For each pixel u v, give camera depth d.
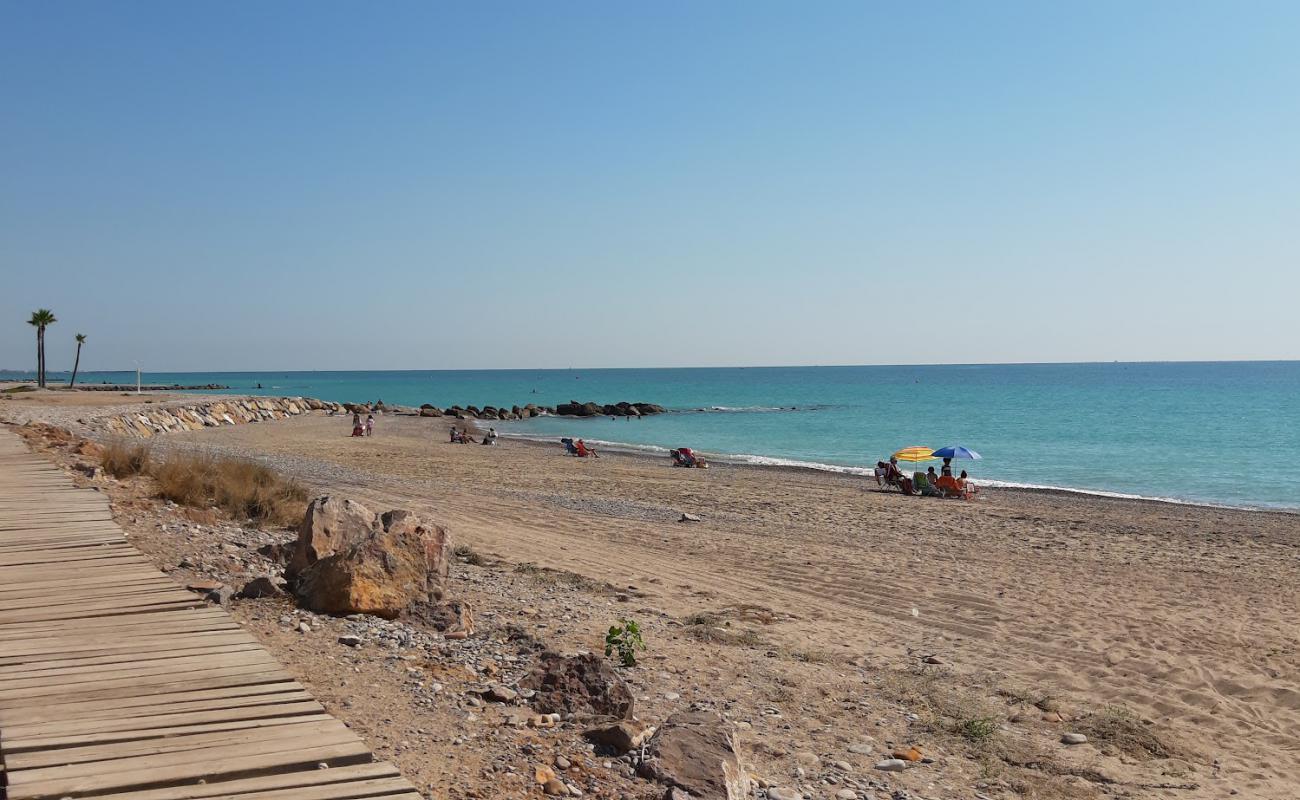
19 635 6.72
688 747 5.42
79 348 98.75
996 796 6.43
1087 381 173.75
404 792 4.21
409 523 8.97
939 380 191.25
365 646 7.39
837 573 15.18
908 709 8.24
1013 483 34.44
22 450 19.77
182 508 13.36
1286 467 39.81
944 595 13.80
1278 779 7.13
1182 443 50.91
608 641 8.52
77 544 10.20
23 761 4.39
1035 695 9.04
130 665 6.04
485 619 9.23
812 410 89.81
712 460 42.62
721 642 10.00
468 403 122.12
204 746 4.65
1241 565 17.19
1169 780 6.99
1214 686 9.70
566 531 18.23
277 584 8.97
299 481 22.52
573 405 86.00
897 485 30.61
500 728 5.87
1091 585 14.95
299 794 4.13
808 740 7.18
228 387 173.25
